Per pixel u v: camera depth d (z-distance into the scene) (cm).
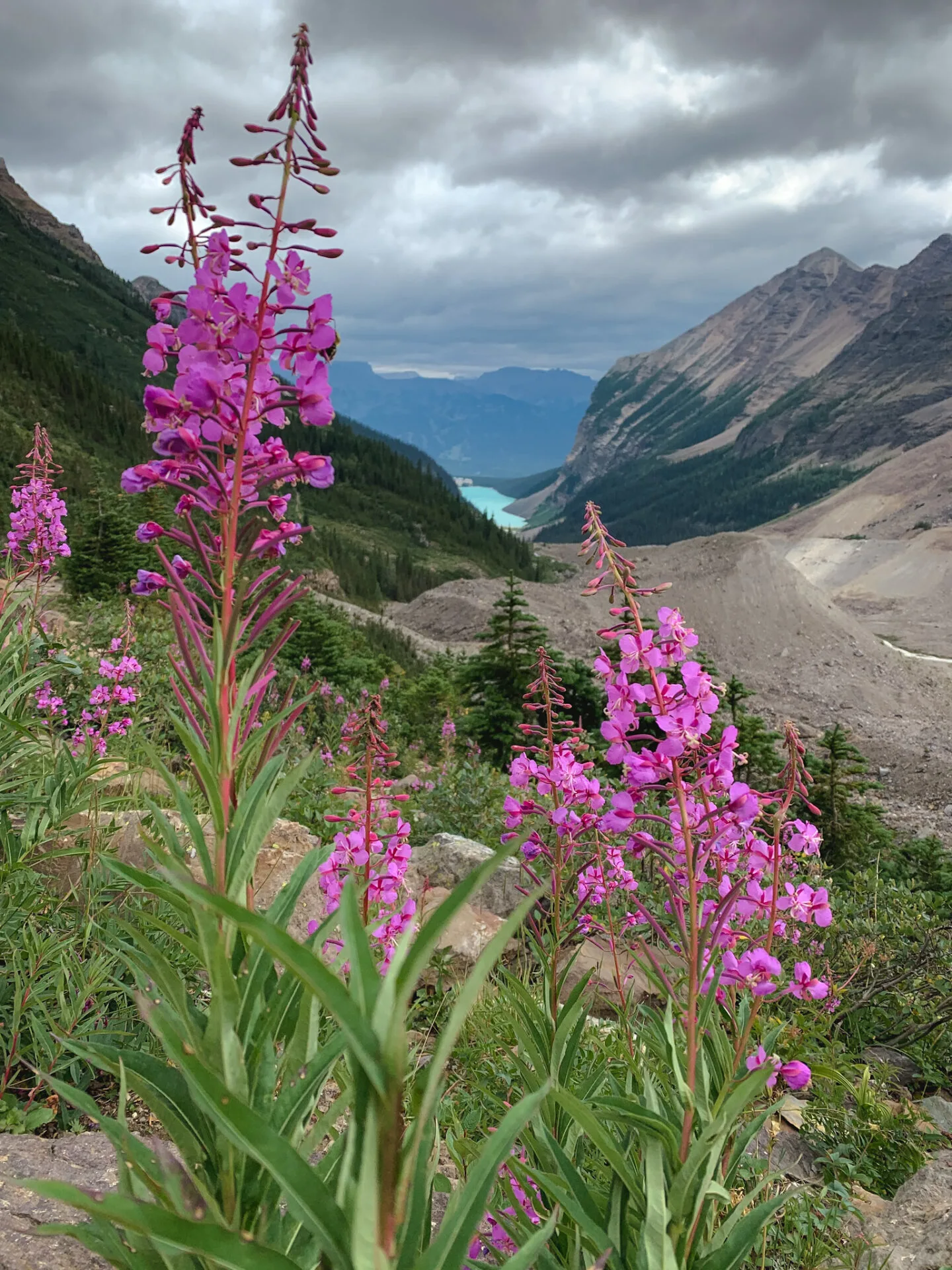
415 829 849
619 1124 187
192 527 145
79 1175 241
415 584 10419
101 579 1764
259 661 144
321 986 85
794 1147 430
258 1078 122
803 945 589
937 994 653
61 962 285
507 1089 348
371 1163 84
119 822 400
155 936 314
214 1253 93
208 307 141
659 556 6981
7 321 17438
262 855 509
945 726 4697
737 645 5844
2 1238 208
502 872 636
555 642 4878
